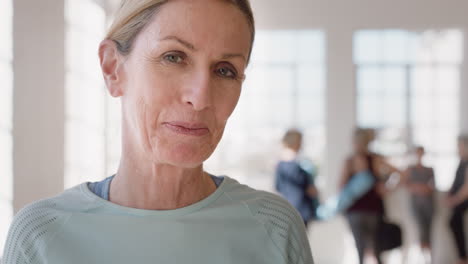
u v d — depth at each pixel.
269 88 7.07
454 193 5.89
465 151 5.83
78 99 5.70
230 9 0.91
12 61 4.31
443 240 6.22
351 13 6.62
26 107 4.52
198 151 0.92
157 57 0.90
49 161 4.97
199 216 1.01
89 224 0.97
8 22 4.27
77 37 5.66
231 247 0.98
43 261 0.95
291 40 7.02
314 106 7.02
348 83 6.66
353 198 4.92
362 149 4.96
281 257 1.01
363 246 4.91
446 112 6.82
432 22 6.51
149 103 0.91
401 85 6.87
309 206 4.95
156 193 1.01
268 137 7.06
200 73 0.89
